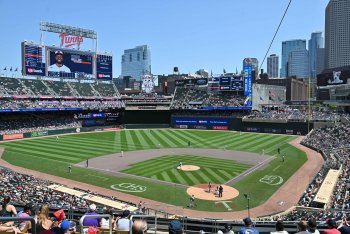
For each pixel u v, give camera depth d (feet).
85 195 117.29
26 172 164.45
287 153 219.82
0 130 278.05
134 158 201.36
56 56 330.95
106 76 372.79
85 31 353.72
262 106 391.24
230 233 38.70
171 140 279.90
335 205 105.81
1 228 25.09
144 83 446.60
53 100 331.77
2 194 103.86
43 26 323.16
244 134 318.24
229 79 364.38
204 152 223.10
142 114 383.65
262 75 651.66
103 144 256.32
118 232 38.45
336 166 159.53
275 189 140.77
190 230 63.31
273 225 60.03
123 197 128.57
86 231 35.83
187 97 386.11
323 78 374.63
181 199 127.13
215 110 363.97
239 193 135.13
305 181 152.66
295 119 315.17
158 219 69.67
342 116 307.17
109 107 358.64
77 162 188.85
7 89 306.35
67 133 318.04
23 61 309.22
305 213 95.50
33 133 290.97
